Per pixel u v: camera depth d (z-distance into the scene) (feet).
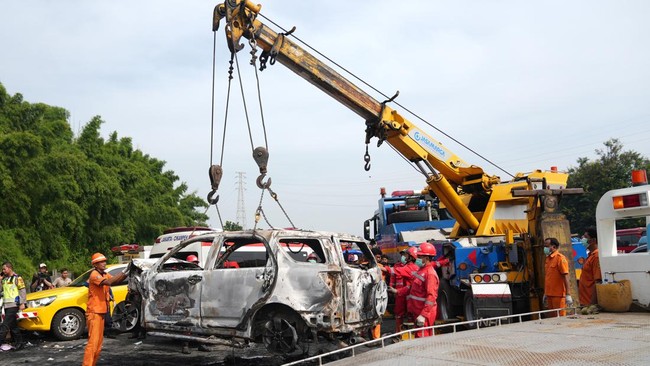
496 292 30.99
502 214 38.58
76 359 31.42
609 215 21.42
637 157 139.64
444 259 35.94
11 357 32.63
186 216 158.30
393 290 30.48
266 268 23.06
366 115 36.88
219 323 23.85
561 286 26.63
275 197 26.14
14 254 70.59
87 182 91.40
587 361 12.12
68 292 39.50
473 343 15.38
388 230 48.55
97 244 95.91
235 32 30.30
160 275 25.89
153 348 33.42
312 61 34.14
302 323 22.61
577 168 150.10
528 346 14.37
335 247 23.58
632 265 20.54
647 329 16.07
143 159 150.20
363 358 15.07
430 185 38.68
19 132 72.49
